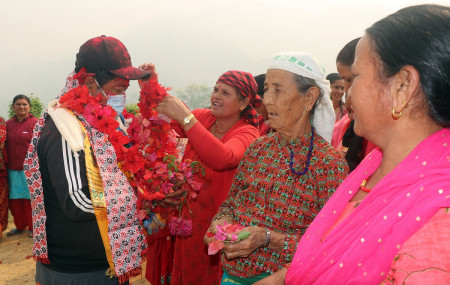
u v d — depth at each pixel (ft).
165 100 7.63
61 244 6.34
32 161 6.27
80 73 6.72
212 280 9.85
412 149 2.89
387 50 2.76
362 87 2.96
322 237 3.47
